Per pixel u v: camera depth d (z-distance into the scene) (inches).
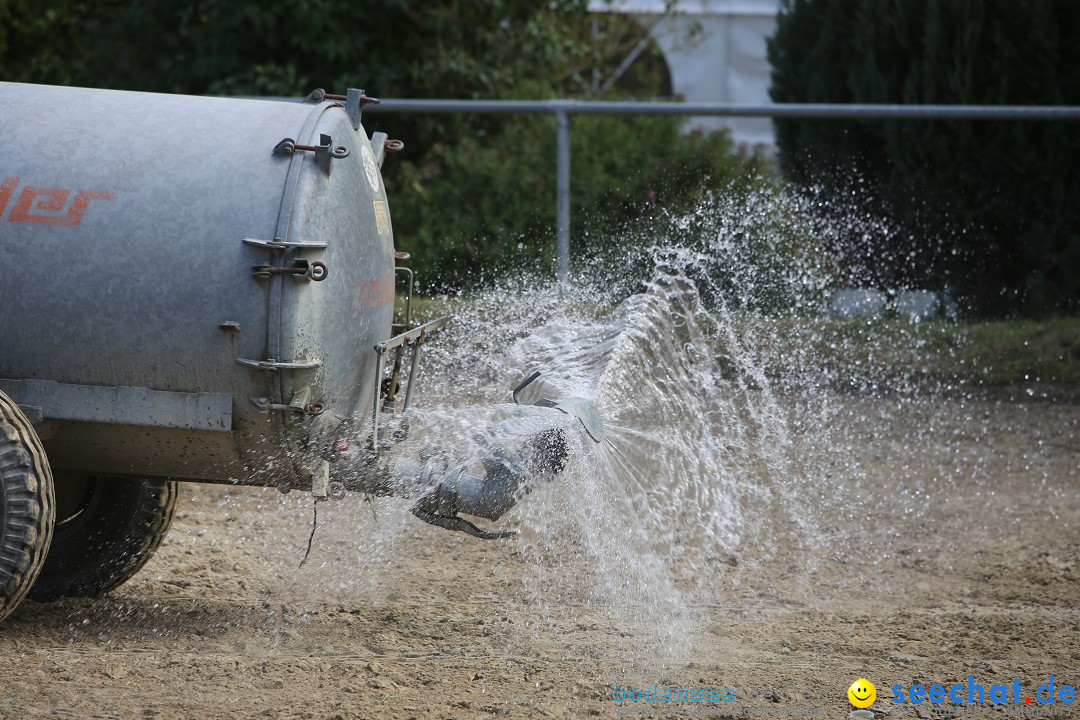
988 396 1307.8
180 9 1610.5
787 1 1592.0
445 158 1615.4
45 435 606.2
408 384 697.6
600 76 2228.1
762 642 664.4
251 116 613.9
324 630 666.8
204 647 632.4
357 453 642.2
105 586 717.3
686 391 995.3
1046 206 1416.1
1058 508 994.7
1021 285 1466.5
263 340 580.4
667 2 2199.8
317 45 1581.0
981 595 784.3
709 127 2181.3
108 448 621.3
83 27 1729.8
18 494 565.0
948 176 1422.2
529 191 1488.7
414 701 546.9
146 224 583.5
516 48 1760.6
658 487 883.4
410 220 1507.1
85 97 624.7
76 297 584.1
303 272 577.6
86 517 711.7
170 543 844.0
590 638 663.1
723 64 2316.7
